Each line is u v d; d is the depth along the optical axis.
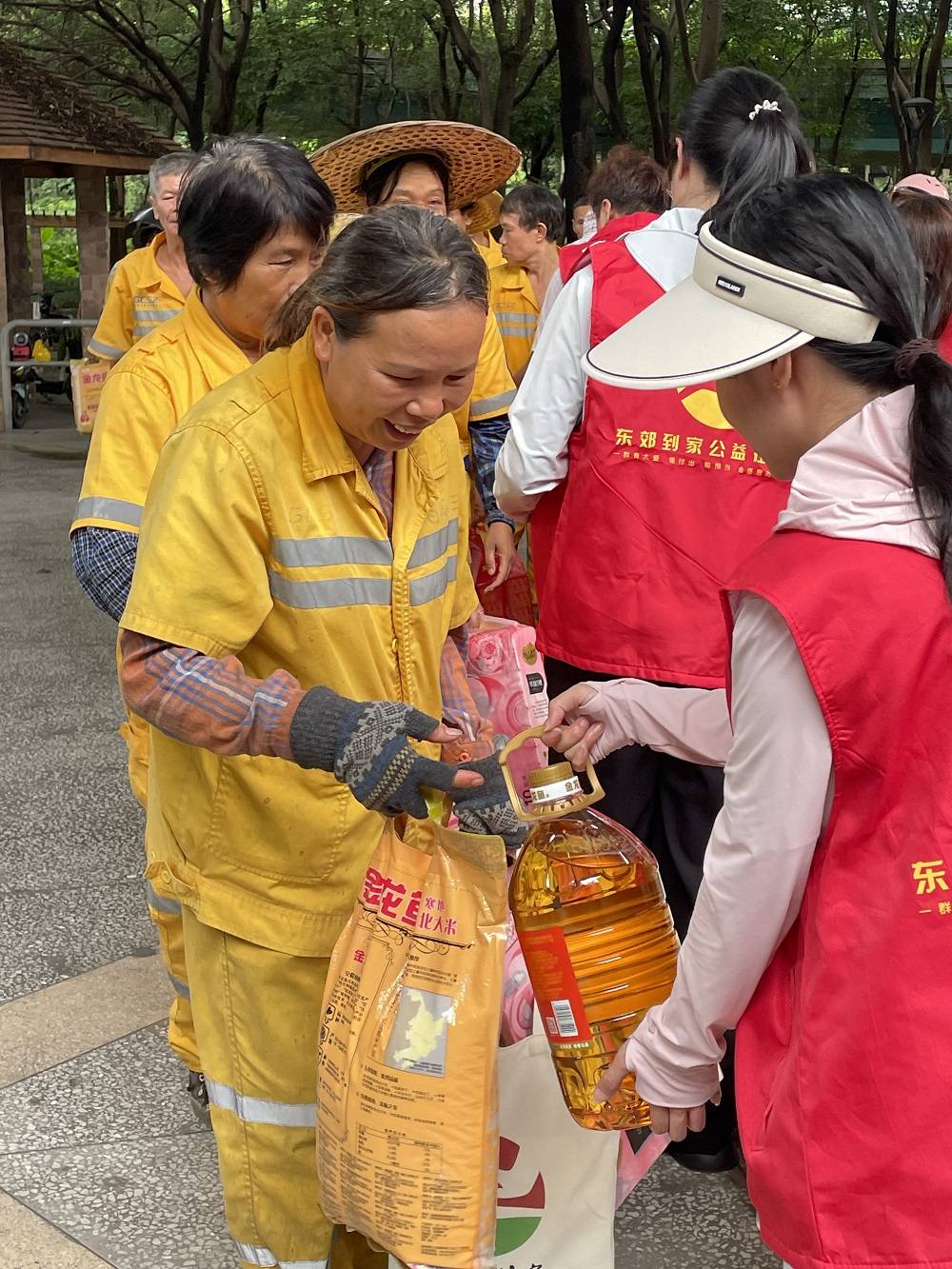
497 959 1.88
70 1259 2.59
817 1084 1.50
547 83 23.81
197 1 19.95
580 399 2.85
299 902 2.13
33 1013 3.43
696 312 1.57
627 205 4.24
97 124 17.11
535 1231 2.14
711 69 16.98
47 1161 2.87
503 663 2.98
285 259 2.51
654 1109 1.73
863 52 24.19
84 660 6.61
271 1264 2.30
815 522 1.49
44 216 28.27
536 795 1.91
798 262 1.48
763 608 1.50
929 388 1.44
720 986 1.59
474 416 4.03
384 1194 1.90
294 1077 2.19
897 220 1.52
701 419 2.73
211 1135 2.97
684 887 2.91
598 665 2.87
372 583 2.06
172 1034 3.00
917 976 1.45
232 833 2.13
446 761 2.24
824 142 26.48
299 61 22.50
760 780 1.50
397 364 1.83
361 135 3.72
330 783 2.09
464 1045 1.87
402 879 1.93
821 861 1.51
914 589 1.45
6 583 8.16
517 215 6.09
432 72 23.66
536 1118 2.12
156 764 2.22
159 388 2.66
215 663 1.92
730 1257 2.63
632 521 2.78
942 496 1.44
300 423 1.99
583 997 1.87
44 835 4.52
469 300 1.82
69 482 12.34
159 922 2.86
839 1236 1.49
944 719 1.44
